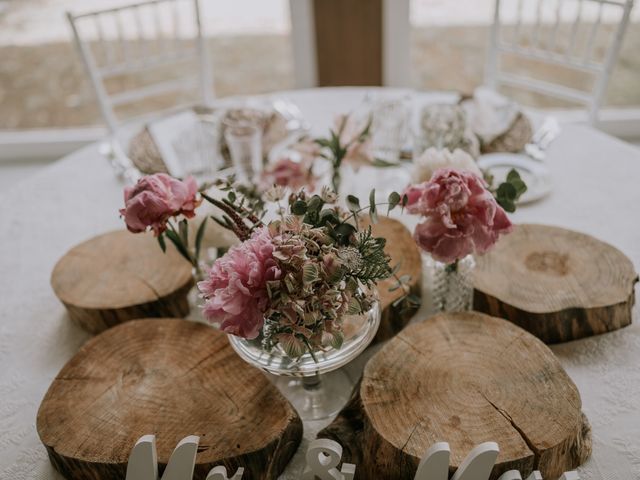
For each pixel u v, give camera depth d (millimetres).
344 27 2871
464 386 1128
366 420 1084
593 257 1420
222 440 1071
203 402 1144
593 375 1237
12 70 3564
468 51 3303
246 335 941
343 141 1516
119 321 1375
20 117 3355
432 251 1134
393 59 2955
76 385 1189
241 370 1199
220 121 1887
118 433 1097
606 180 1755
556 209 1660
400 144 1795
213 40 3572
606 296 1304
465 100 2000
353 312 978
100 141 2066
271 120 1955
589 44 2133
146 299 1371
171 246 1521
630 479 1060
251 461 1059
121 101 2381
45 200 1822
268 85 3338
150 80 3473
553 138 1881
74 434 1097
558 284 1348
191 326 1305
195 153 1817
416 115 1949
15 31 3520
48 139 3277
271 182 1496
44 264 1603
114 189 1852
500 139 1877
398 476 1054
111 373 1210
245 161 1718
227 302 912
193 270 1383
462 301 1336
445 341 1217
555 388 1117
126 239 1562
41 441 1128
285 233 942
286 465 1121
